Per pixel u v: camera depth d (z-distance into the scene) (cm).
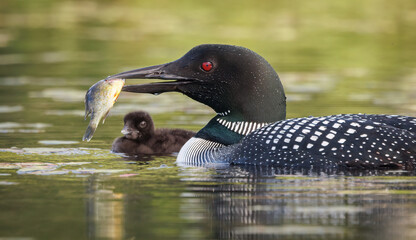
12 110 1667
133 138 1265
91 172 1012
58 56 2648
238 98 1132
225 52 1134
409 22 3547
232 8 4000
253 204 817
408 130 1036
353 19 3662
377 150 1002
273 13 3834
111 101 1126
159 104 1800
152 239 694
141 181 947
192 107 1752
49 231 718
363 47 2883
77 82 2114
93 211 790
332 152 1015
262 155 1057
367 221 743
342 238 691
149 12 3916
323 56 2662
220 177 972
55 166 1059
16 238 695
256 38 3083
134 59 2531
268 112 1136
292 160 1031
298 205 809
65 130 1427
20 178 962
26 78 2188
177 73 1145
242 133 1134
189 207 806
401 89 1972
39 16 3744
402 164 994
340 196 848
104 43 2959
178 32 3253
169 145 1280
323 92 1933
